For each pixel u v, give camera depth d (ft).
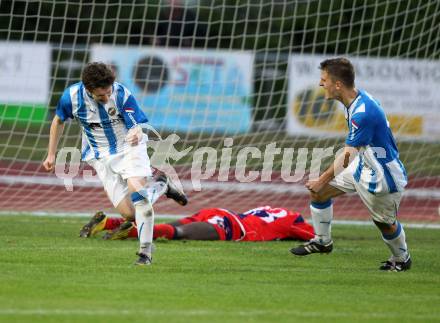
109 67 74.18
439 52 162.09
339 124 172.86
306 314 55.36
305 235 98.99
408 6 151.02
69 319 51.01
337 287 67.15
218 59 176.45
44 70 170.71
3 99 170.09
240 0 198.70
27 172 151.23
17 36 193.06
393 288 67.62
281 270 75.82
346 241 101.65
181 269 73.87
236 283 67.36
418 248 97.25
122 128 80.33
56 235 97.40
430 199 151.84
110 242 92.02
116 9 198.18
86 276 67.87
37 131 175.63
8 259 76.43
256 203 140.36
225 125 178.40
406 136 167.12
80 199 136.77
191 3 197.26
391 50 171.42
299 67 172.24
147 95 174.40
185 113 176.96
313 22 190.70
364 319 54.39
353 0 162.81
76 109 79.41
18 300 56.49
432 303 61.21
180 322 51.08
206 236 96.32
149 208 74.95
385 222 76.33
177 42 203.51
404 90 165.37
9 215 118.32
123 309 54.65
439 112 167.02
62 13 195.83
